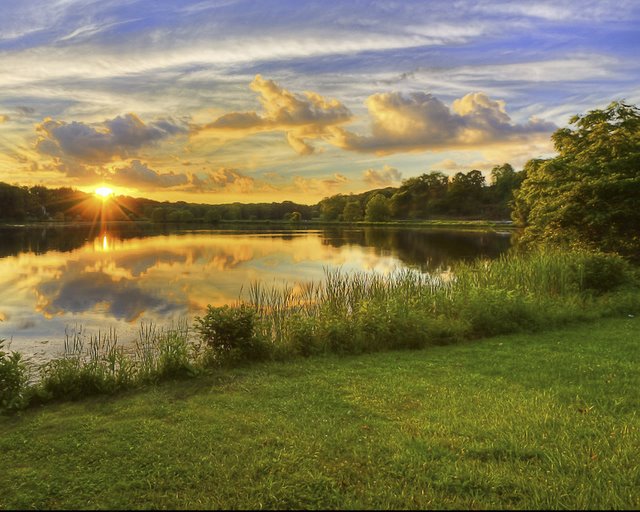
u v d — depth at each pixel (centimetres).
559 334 952
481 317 989
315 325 899
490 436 481
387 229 8681
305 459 443
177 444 482
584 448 452
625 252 1695
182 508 378
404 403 582
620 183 1616
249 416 552
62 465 448
